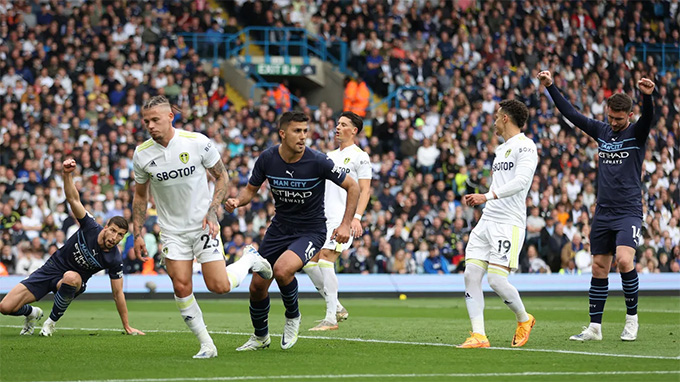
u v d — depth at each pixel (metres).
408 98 40.94
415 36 43.12
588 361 10.96
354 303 27.73
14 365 10.53
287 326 12.30
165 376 9.50
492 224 12.84
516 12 43.75
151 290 28.48
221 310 23.61
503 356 11.55
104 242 14.52
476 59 42.00
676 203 38.53
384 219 32.94
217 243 11.01
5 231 29.77
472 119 38.31
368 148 36.69
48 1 38.50
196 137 10.89
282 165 11.59
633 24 45.28
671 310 22.92
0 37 36.38
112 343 13.36
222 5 43.84
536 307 25.08
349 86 40.56
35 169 31.72
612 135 14.09
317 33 43.62
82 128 33.97
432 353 11.93
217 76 37.81
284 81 41.38
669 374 9.75
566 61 43.28
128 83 36.28
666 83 43.97
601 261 14.11
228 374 9.67
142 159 10.75
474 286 12.95
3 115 34.09
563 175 37.00
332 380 9.23
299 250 11.63
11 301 14.59
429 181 34.94
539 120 39.72
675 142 41.91
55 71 36.03
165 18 39.53
